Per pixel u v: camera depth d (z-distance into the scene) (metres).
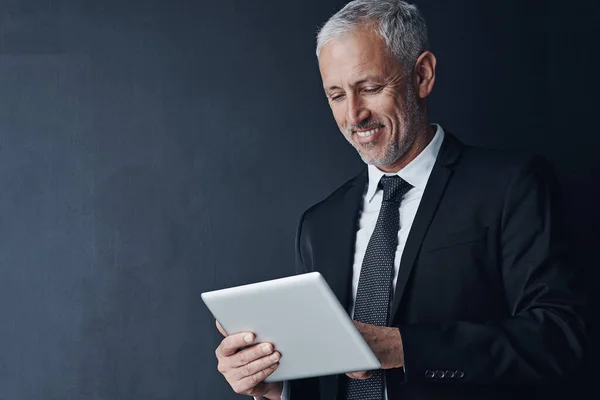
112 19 3.02
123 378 2.95
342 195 2.22
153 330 2.96
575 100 2.88
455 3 2.95
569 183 2.87
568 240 1.98
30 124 2.99
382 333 1.80
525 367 1.81
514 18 2.93
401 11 2.05
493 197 1.98
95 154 2.99
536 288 1.91
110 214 2.98
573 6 2.89
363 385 1.97
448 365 1.80
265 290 1.64
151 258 2.97
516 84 2.92
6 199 2.97
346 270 2.08
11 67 3.00
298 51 3.02
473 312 1.94
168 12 3.03
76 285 2.96
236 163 3.00
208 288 2.97
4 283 2.95
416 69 2.08
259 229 2.98
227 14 3.02
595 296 2.82
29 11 3.02
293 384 2.08
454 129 2.94
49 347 2.94
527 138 2.91
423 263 1.96
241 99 3.01
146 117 3.01
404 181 2.09
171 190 2.99
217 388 2.95
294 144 3.00
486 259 1.96
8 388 2.92
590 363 2.77
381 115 2.02
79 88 3.01
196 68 3.02
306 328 1.67
